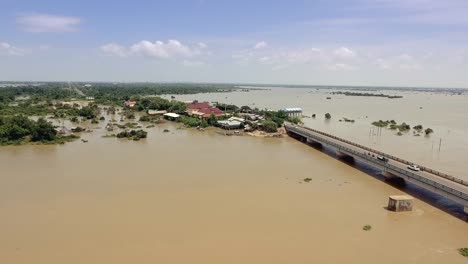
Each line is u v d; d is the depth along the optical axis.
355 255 35.31
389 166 60.03
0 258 34.34
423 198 52.19
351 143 81.94
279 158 76.25
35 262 33.75
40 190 52.72
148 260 34.09
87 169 64.19
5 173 61.31
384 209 47.34
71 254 35.12
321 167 69.12
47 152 78.38
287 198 50.56
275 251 35.84
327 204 48.62
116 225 41.31
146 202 48.25
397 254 35.69
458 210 47.56
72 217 43.34
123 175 60.50
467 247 37.25
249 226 41.31
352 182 59.31
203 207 46.72
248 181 58.22
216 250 35.94
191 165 67.88
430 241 38.50
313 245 37.12
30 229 40.25
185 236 38.78
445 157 79.44
